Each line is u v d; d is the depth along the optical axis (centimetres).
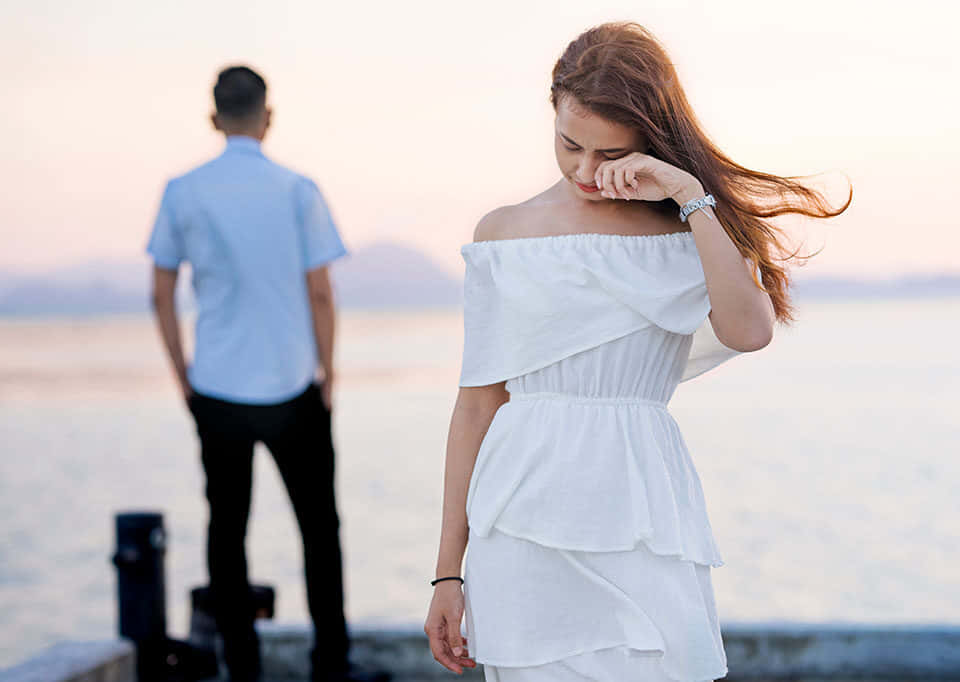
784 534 1251
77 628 1025
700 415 2672
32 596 1152
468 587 162
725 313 153
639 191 157
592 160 158
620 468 156
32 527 1525
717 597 966
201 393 328
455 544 166
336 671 333
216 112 335
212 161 331
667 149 157
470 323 166
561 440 157
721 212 159
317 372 339
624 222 163
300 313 333
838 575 1041
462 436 169
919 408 2717
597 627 154
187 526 1495
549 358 158
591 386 158
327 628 333
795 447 2038
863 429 2300
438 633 165
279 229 328
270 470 2053
